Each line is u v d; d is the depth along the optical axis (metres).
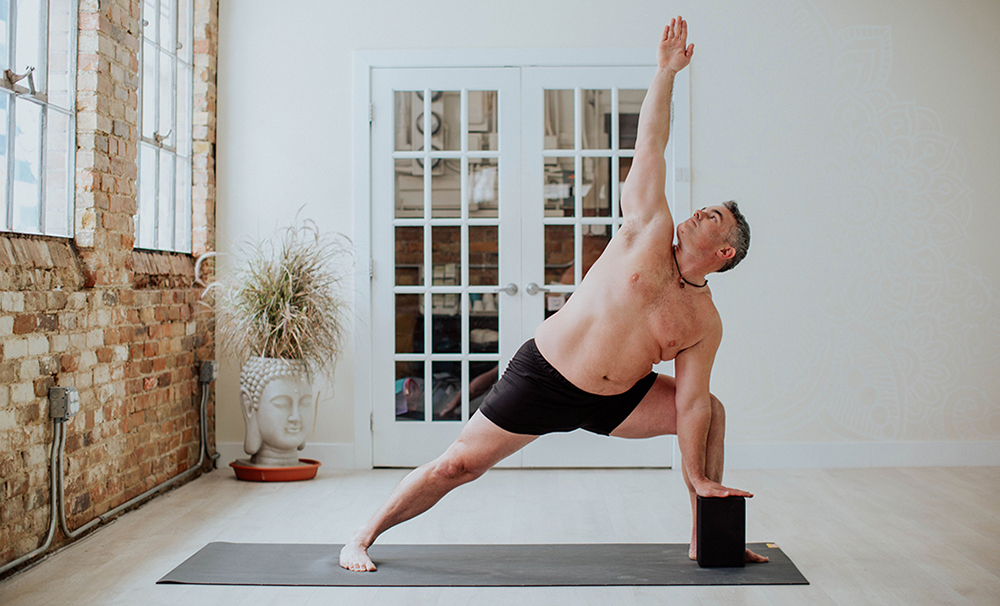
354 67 4.23
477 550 2.74
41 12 2.76
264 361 3.85
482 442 2.52
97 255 2.96
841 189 4.21
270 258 4.21
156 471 3.56
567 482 3.88
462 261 4.25
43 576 2.46
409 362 4.25
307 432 3.98
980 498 3.52
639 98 4.21
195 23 4.16
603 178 4.23
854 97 4.21
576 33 4.21
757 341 4.21
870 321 4.22
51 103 2.82
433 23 4.23
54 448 2.68
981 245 4.22
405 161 4.26
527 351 2.49
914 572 2.52
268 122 4.25
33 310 2.59
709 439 2.55
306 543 2.83
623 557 2.65
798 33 4.20
